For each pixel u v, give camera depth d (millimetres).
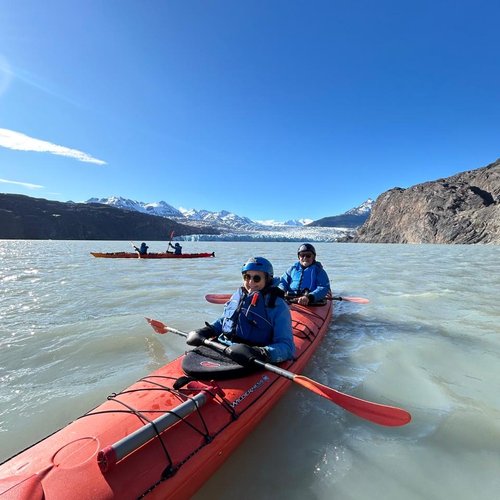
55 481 1994
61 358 4965
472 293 10008
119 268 17250
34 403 3744
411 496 2441
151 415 2580
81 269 16594
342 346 5383
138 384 3053
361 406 2998
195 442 2463
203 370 3096
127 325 6484
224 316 3885
